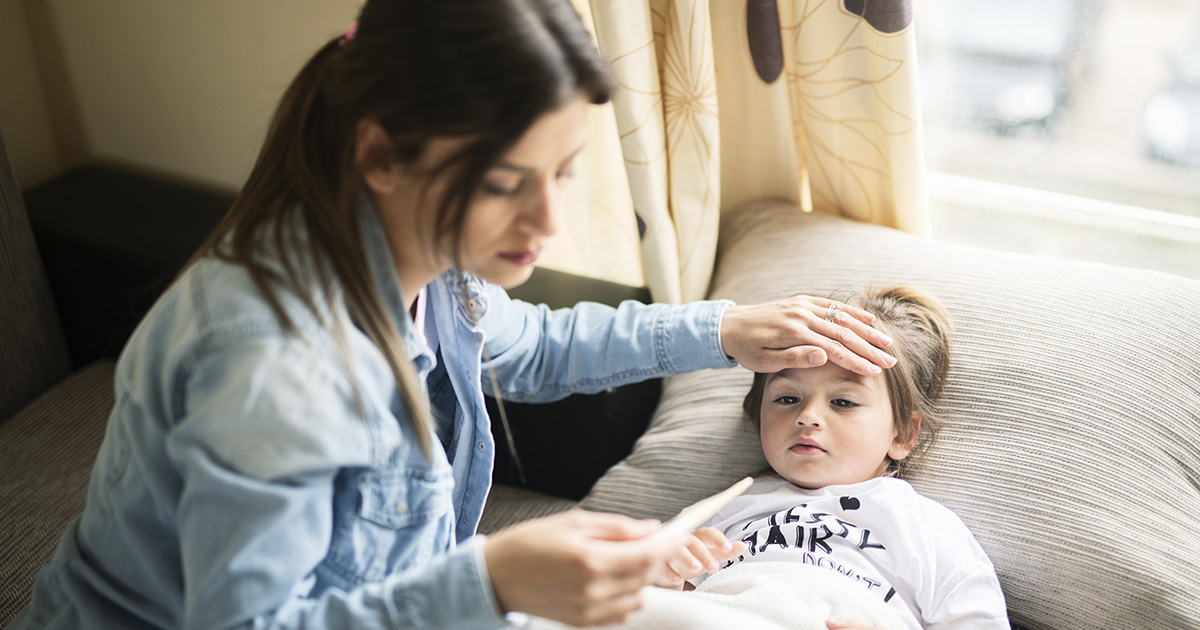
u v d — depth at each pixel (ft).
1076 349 3.77
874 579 3.49
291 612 2.15
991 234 5.42
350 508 2.37
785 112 4.77
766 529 3.73
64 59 5.70
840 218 4.78
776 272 4.50
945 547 3.51
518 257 2.33
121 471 2.45
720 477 4.06
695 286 4.92
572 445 4.47
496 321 3.35
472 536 3.30
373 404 2.27
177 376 2.18
